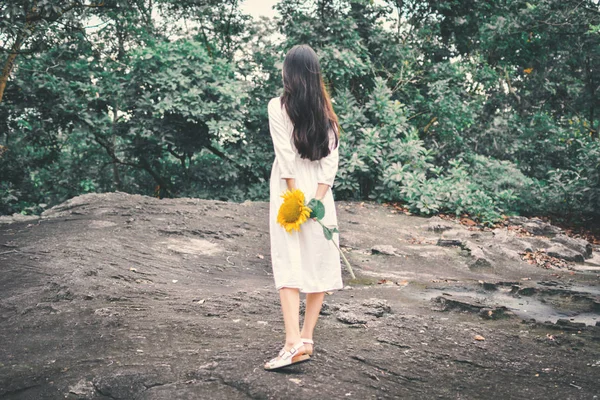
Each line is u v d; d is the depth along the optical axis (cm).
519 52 1645
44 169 1842
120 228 794
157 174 1656
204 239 791
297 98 302
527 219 1101
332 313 443
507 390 298
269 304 472
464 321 451
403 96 1596
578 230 1207
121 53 1684
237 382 288
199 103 1366
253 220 940
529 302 540
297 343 302
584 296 546
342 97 1362
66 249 646
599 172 1245
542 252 868
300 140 302
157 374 304
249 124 1552
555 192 1309
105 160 1875
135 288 519
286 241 306
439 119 1533
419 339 378
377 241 862
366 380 300
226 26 1717
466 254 797
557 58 1766
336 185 1248
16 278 548
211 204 1031
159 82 1351
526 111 1894
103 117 1464
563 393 294
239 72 1609
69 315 429
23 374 316
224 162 1524
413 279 653
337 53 1350
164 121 1424
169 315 431
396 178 1170
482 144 1750
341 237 862
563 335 402
